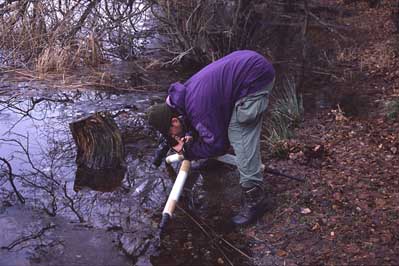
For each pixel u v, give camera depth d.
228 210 4.15
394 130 5.27
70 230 3.92
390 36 8.77
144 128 5.61
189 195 4.36
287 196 4.18
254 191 3.91
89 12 7.67
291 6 10.14
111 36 7.99
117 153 4.82
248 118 3.64
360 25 9.71
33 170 4.80
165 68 7.57
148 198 4.36
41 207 4.23
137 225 3.99
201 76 3.61
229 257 3.59
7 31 7.73
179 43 7.61
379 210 3.92
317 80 7.09
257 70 3.60
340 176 4.42
